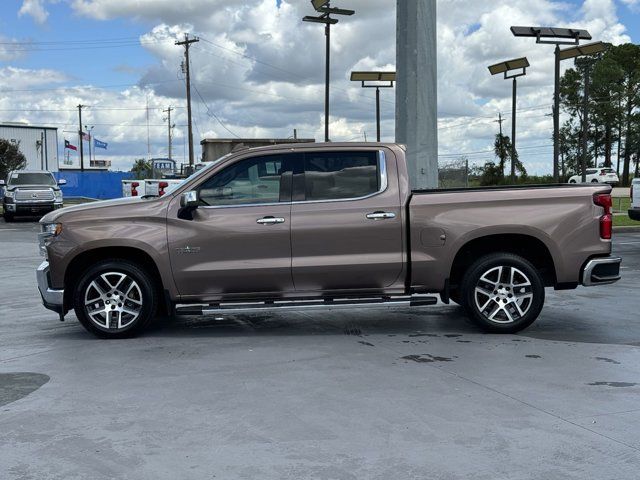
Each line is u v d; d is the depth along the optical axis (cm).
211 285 705
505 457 390
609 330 738
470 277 710
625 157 8438
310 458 391
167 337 720
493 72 3278
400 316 830
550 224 702
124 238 696
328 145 717
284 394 511
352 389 521
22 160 6806
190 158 5584
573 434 424
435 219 702
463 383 536
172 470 378
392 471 372
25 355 648
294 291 709
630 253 1494
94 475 372
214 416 464
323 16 2770
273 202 706
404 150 723
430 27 990
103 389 530
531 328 751
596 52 2681
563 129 8456
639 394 505
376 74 2842
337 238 700
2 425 452
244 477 367
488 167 4488
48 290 714
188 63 5538
